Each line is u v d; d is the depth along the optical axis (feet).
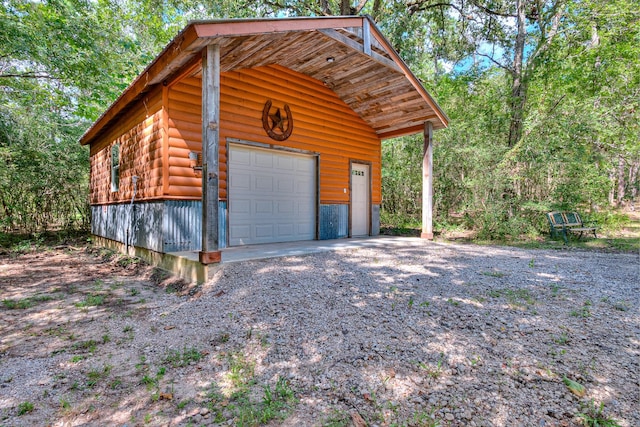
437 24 44.11
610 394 6.09
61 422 5.80
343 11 39.14
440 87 40.98
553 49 32.09
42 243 29.43
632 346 7.67
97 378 7.21
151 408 6.17
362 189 29.07
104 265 20.67
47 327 10.19
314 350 7.96
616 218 31.81
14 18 22.54
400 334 8.45
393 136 28.66
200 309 11.03
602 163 29.99
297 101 23.34
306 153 23.94
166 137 16.96
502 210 28.04
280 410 5.96
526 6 35.96
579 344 7.79
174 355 8.16
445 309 9.89
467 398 6.10
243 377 7.11
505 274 13.83
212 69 13.28
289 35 15.85
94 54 27.14
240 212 20.54
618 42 30.14
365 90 24.09
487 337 8.18
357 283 12.44
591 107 28.76
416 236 28.78
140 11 44.86
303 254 16.90
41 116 33.30
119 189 23.24
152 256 18.35
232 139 19.77
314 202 24.94
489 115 35.47
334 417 5.74
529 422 5.49
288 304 10.53
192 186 17.89
